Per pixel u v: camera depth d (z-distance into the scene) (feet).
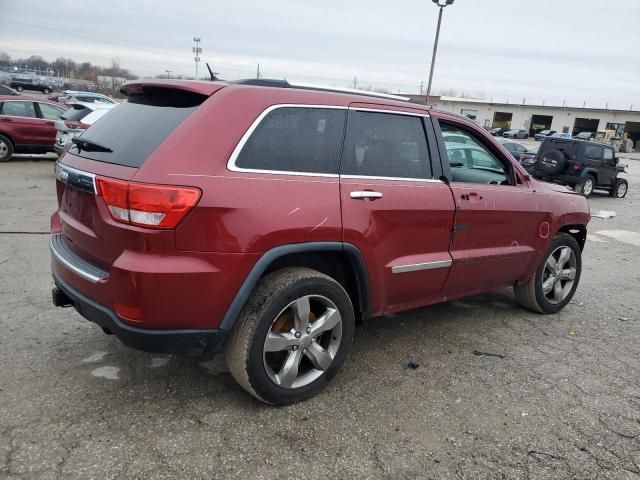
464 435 9.71
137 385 10.67
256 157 9.39
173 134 8.89
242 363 9.51
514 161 14.73
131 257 8.51
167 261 8.52
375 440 9.37
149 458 8.51
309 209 9.72
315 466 8.61
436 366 12.42
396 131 11.73
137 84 10.46
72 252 10.28
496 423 10.16
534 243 15.01
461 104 257.96
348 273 11.21
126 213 8.47
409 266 11.63
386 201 10.98
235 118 9.28
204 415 9.77
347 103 10.88
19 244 20.16
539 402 11.03
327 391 10.94
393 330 14.53
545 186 15.71
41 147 45.37
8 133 43.62
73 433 9.00
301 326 10.06
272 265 10.03
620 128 234.79
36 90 175.73
